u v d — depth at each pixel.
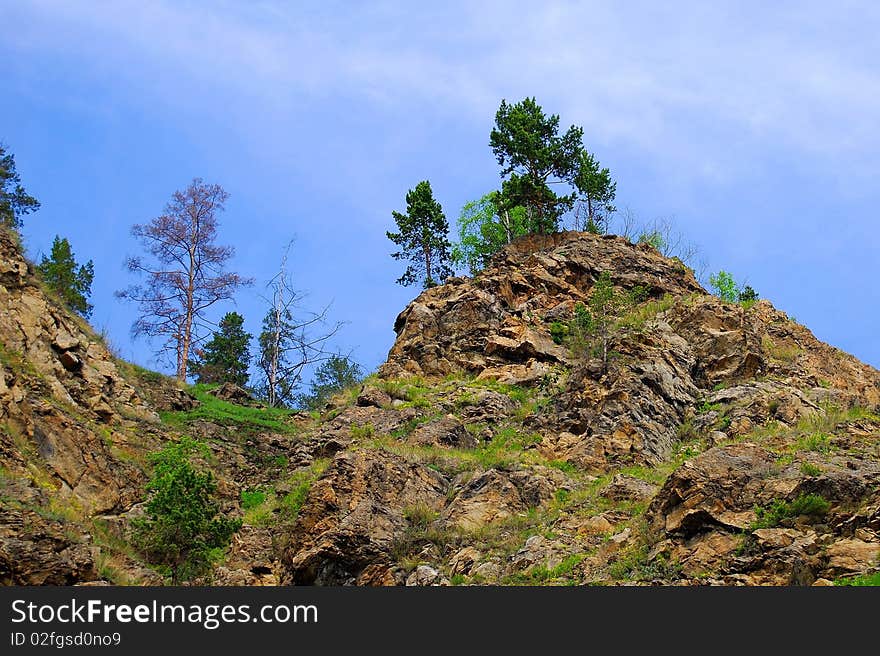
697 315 51.03
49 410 37.81
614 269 59.81
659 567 29.27
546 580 30.59
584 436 42.69
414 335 55.28
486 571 32.19
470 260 72.31
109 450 39.59
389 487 38.19
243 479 46.28
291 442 49.53
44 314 43.59
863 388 48.59
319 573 34.78
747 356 47.81
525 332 53.22
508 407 47.28
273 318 68.06
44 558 27.95
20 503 30.44
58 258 64.06
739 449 32.28
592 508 35.59
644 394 44.12
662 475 38.78
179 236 67.00
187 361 65.88
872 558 26.91
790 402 42.38
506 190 68.06
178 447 37.75
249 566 37.06
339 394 55.69
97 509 36.28
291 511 40.06
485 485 37.47
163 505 32.22
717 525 29.77
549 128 72.19
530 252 65.94
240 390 58.59
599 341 50.12
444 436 43.91
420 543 35.16
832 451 33.12
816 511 28.78
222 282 66.38
